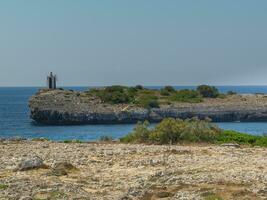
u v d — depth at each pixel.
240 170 36.81
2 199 27.64
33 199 27.81
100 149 52.34
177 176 34.38
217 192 28.86
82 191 30.41
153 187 31.02
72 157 45.59
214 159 43.97
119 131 171.50
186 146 58.12
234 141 67.06
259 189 29.67
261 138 68.25
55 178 34.66
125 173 37.59
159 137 64.56
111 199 28.16
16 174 36.19
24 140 68.00
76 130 177.50
